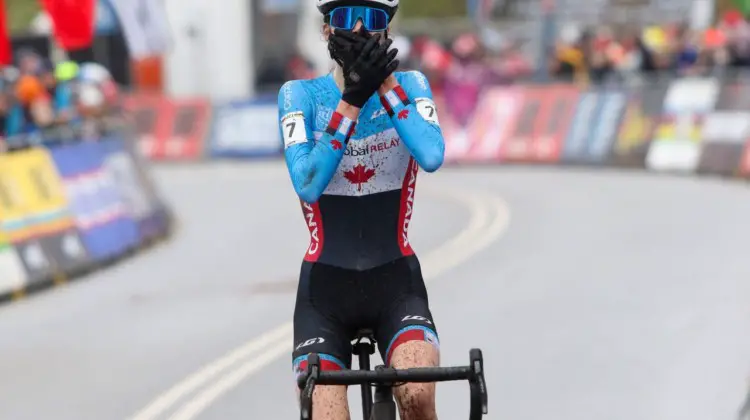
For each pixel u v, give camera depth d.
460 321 26.39
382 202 12.34
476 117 67.12
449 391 21.00
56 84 43.19
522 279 31.17
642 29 76.88
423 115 11.99
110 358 24.55
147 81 80.06
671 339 24.16
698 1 82.12
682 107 58.59
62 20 42.06
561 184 53.97
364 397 11.97
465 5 116.19
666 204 45.44
